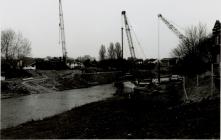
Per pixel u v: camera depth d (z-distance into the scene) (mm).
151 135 15148
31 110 36938
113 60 124625
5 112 35281
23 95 56062
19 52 88938
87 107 34281
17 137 18781
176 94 40031
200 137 13500
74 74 91000
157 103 31922
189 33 66438
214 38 33188
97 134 17375
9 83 59156
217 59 31312
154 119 20359
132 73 99438
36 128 22406
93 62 137625
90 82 90375
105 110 30266
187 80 56062
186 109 22109
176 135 14492
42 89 64688
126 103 34656
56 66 98250
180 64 70500
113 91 65000
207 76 42219
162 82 62719
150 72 111312
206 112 19062
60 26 97625
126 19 75500
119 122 21109
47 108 38688
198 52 56344
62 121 25359
